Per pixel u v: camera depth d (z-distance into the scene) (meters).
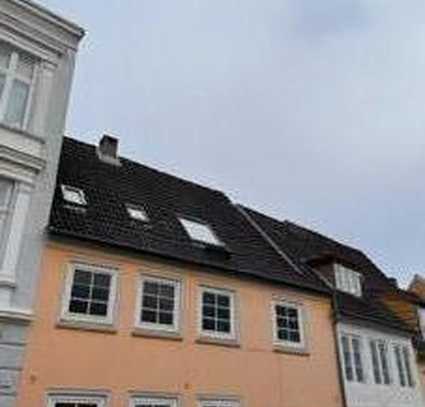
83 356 11.67
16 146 11.77
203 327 14.16
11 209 11.37
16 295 10.92
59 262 12.09
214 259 15.41
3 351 10.50
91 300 12.36
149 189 17.78
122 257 13.23
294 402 15.33
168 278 13.93
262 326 15.53
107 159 17.95
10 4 12.45
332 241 27.22
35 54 12.80
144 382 12.41
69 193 14.34
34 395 10.72
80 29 13.73
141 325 12.93
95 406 11.56
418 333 22.47
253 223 21.00
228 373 14.09
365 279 24.38
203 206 19.25
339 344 17.52
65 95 13.12
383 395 18.50
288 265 18.56
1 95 11.97
